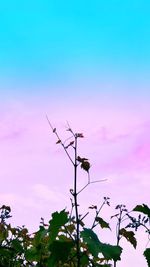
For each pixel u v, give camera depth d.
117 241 4.00
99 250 3.03
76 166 3.65
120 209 4.14
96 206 3.71
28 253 4.21
